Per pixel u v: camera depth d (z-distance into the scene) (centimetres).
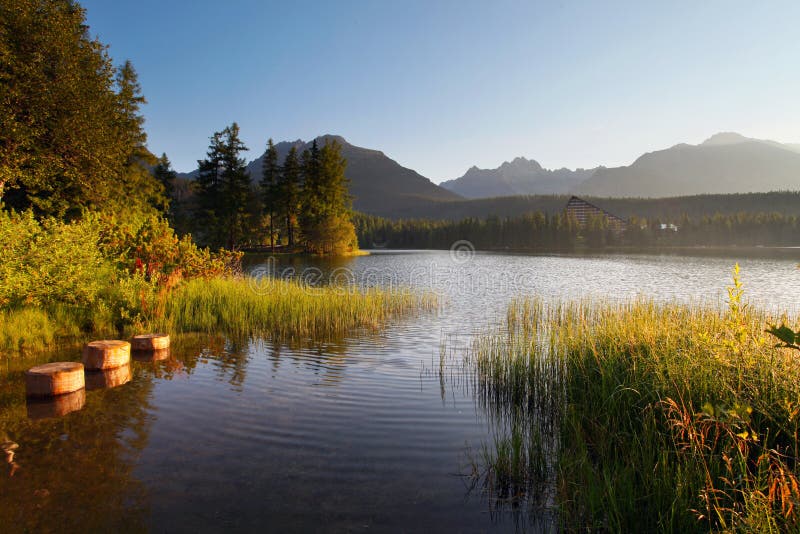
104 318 1237
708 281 3266
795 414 477
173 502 441
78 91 1941
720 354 602
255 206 7156
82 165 2077
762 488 397
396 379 876
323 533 399
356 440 599
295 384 827
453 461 549
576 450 579
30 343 1011
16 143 1722
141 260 1530
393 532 405
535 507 455
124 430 607
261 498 453
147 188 3628
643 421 591
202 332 1264
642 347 778
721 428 514
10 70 1769
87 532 390
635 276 3753
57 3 2016
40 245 1167
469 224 14388
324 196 7162
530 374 809
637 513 427
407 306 1888
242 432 611
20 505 429
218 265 1838
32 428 607
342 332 1339
